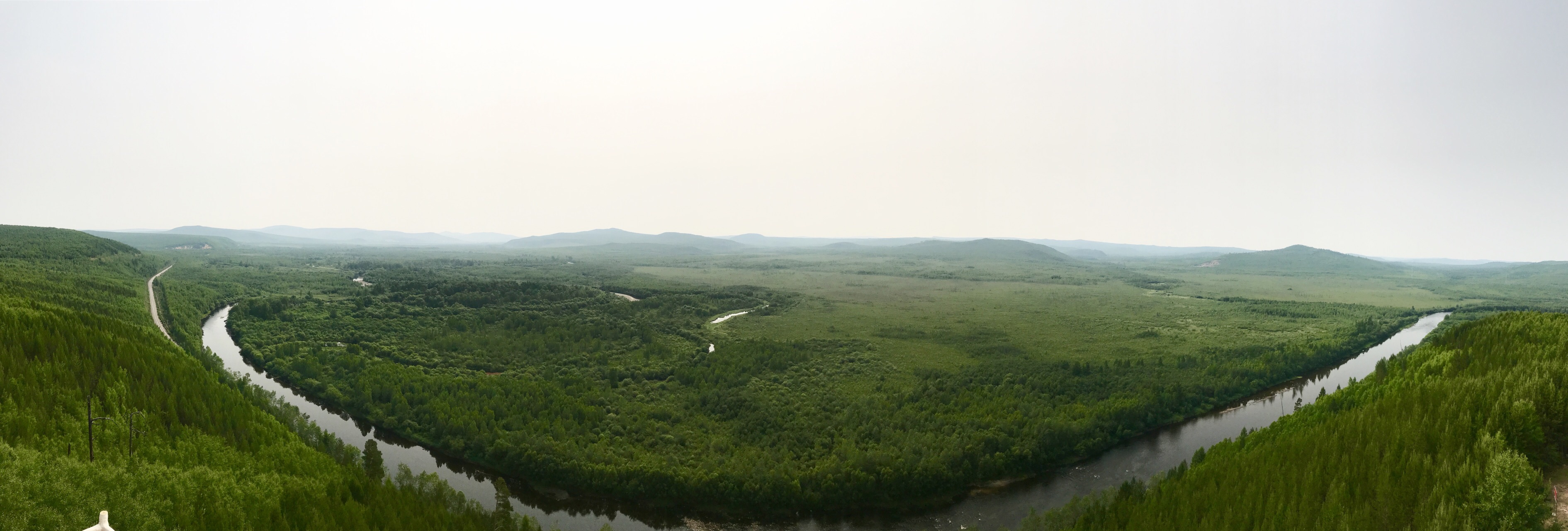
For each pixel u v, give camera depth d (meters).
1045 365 160.00
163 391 98.19
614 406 127.56
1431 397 86.25
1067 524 84.81
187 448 85.81
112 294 193.75
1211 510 74.19
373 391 133.62
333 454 102.88
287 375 149.88
